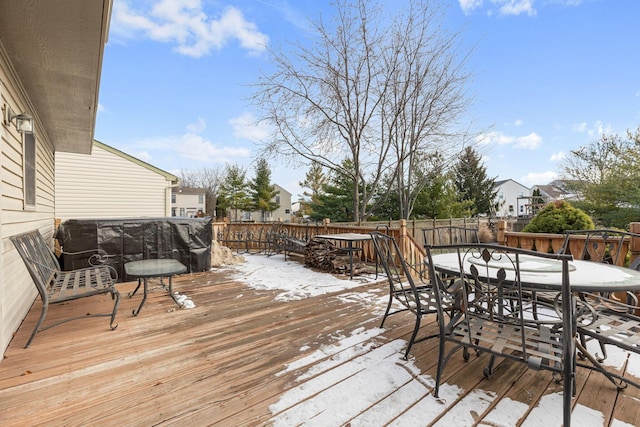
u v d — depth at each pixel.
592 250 3.38
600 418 1.45
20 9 2.02
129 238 4.45
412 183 12.70
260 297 3.57
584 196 11.78
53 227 6.00
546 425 1.41
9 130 2.56
